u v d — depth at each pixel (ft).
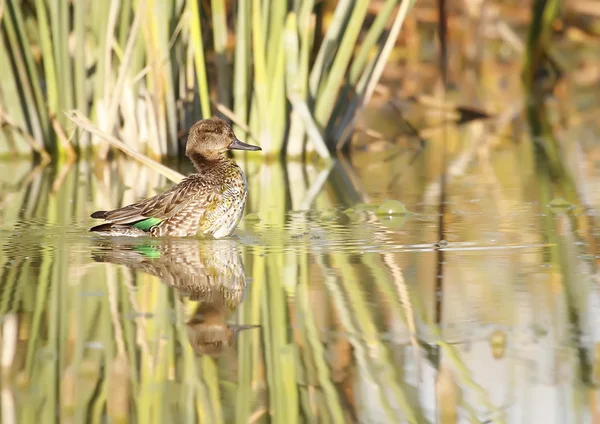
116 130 59.00
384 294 28.84
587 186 49.47
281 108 58.08
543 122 73.82
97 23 56.13
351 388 22.22
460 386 22.33
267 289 29.48
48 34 57.00
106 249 35.50
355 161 59.88
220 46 57.82
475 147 64.75
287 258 33.86
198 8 52.37
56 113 58.85
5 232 38.78
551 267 31.86
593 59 90.63
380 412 21.08
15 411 21.06
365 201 46.50
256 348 24.38
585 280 30.04
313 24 59.62
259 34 55.47
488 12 88.89
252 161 59.06
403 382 22.53
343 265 32.63
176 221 37.52
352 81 60.70
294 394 21.84
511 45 89.30
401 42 80.84
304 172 55.93
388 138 68.08
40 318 26.55
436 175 54.44
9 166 58.39
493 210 43.27
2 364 23.41
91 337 25.17
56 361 23.61
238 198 38.55
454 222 40.50
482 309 27.25
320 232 38.75
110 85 56.75
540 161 58.59
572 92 84.94
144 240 37.22
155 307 27.58
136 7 54.65
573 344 24.56
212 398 21.65
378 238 37.27
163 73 56.18
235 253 34.76
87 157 60.70
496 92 84.12
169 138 58.34
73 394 21.88
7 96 58.34
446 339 25.07
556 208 43.50
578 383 22.43
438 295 28.68
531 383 22.45
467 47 84.12
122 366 23.31
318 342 24.82
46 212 43.83
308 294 28.94
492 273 31.19
